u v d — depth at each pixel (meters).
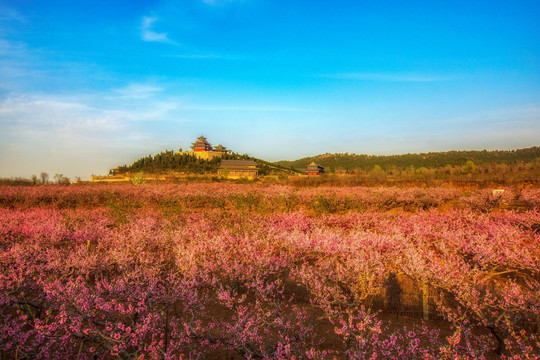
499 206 16.19
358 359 3.81
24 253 6.46
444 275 5.48
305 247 7.38
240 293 6.59
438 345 4.52
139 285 4.99
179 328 4.90
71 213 13.96
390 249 7.36
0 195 22.45
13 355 3.96
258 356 4.26
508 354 4.62
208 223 11.06
